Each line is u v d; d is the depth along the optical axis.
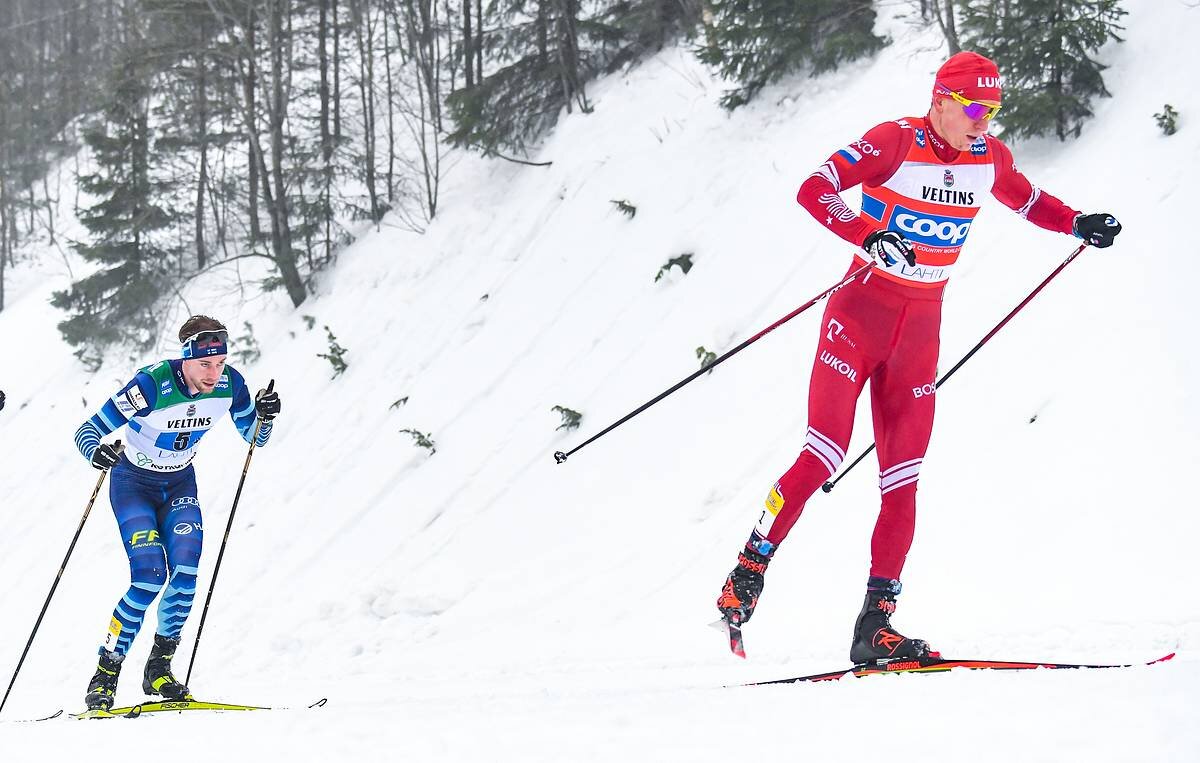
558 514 33.50
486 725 10.32
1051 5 33.81
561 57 56.03
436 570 33.88
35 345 76.50
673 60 53.53
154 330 65.94
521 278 46.69
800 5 43.72
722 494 30.39
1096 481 23.34
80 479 54.06
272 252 65.75
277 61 60.75
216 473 46.78
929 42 41.97
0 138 101.12
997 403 26.97
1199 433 23.05
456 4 71.31
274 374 53.59
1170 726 7.66
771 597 25.17
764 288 36.50
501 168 56.91
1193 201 28.69
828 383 13.62
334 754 9.51
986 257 31.67
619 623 27.19
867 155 13.16
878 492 26.53
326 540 38.28
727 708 10.13
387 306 52.12
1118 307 27.30
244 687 27.81
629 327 39.53
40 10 123.50
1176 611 18.75
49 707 26.69
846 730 8.73
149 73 65.44
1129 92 34.06
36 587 45.19
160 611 17.59
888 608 13.22
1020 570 22.12
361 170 60.66
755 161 43.03
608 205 46.41
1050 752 7.53
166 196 75.19
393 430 42.38
